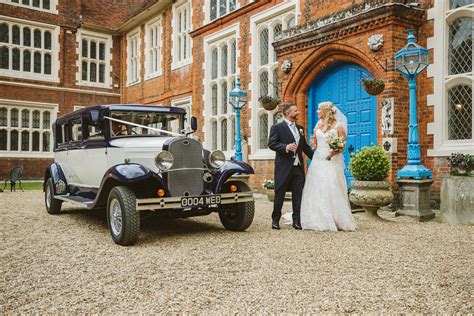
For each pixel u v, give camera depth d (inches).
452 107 294.7
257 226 245.1
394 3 288.4
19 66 738.2
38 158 741.9
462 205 240.1
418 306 111.1
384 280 134.0
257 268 150.0
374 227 232.4
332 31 335.9
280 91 394.3
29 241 203.3
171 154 202.8
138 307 112.7
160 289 127.8
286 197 374.6
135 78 815.1
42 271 149.3
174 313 108.0
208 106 553.0
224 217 237.6
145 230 236.1
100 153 244.5
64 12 778.2
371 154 261.6
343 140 226.1
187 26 642.2
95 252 179.2
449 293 120.9
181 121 273.7
